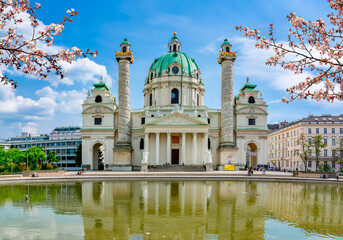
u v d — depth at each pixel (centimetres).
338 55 1164
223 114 7712
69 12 1150
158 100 8731
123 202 2408
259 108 8138
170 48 9556
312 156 9156
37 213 2002
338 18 1139
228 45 7975
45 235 1498
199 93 9212
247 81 8600
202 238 1449
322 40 1198
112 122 8038
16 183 4253
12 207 2216
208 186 3688
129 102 7775
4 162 9119
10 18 1123
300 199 2611
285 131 10950
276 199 2594
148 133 7644
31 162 9719
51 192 3088
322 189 3516
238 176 5022
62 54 1145
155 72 9038
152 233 1528
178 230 1583
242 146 8031
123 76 7675
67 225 1688
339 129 9150
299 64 1264
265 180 4725
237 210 2091
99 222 1752
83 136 8044
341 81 1091
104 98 8144
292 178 4738
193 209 2117
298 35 1237
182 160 7450
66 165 13862
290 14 1195
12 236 1482
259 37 1299
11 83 1164
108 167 7894
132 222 1747
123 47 7831
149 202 2405
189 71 8906
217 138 8206
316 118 9700
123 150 7488
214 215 1928
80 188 3472
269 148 12912
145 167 6588
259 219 1830
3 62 1142
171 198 2616
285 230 1588
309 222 1761
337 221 1788
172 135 7912
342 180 4588
